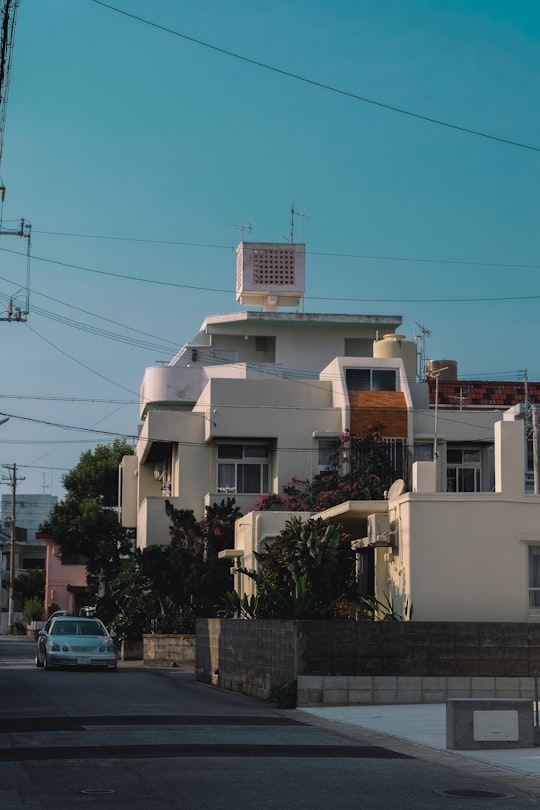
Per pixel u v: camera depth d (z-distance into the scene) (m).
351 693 20.66
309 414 43.34
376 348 51.22
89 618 35.19
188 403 52.06
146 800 10.05
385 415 42.97
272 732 16.17
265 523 35.03
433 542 23.94
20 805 9.76
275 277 58.56
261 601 27.48
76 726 16.27
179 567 38.50
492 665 20.97
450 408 51.50
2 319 35.47
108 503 69.31
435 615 23.72
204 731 15.95
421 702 20.77
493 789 11.26
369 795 10.62
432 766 13.02
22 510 110.00
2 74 18.78
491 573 23.89
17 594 96.12
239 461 43.66
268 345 57.88
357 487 39.97
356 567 30.47
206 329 57.25
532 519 24.11
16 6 17.30
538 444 32.66
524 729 14.69
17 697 21.83
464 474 44.38
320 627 20.78
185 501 43.41
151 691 24.09
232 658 25.30
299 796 10.44
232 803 9.97
